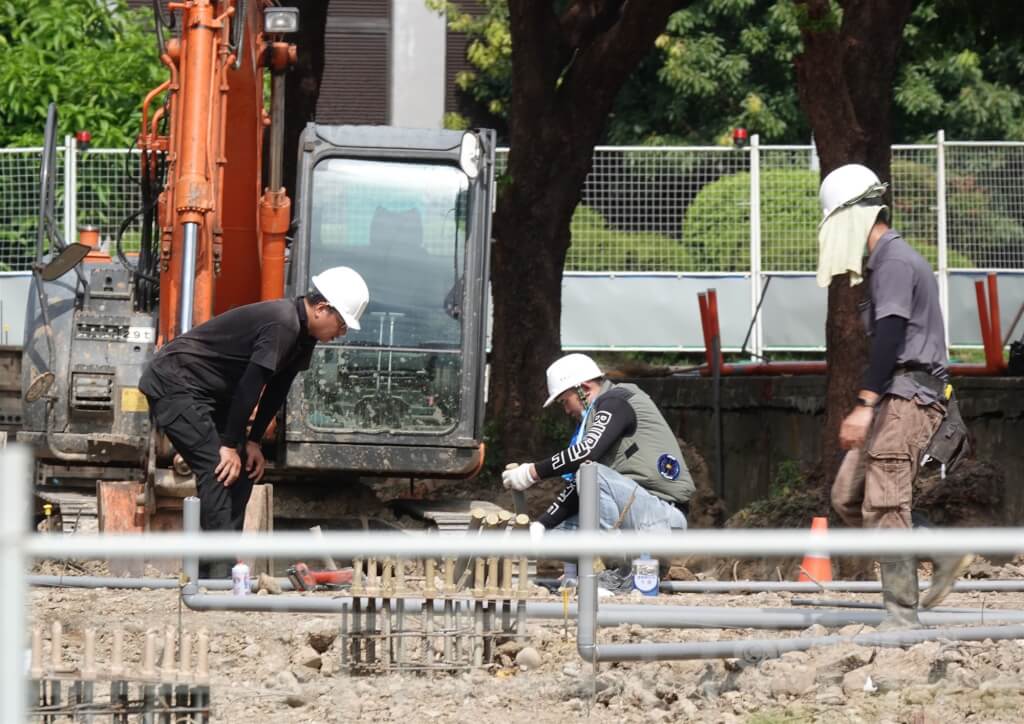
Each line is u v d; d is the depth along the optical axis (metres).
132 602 30.44
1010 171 68.94
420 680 23.84
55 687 18.84
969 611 26.88
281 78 40.25
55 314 42.19
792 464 53.62
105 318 42.22
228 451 31.73
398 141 41.09
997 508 47.62
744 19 105.00
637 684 22.92
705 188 70.31
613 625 25.39
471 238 41.09
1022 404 52.91
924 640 24.33
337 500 44.41
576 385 36.84
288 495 44.38
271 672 24.25
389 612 24.41
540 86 56.38
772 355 71.94
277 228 39.94
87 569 35.94
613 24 57.66
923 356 25.08
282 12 38.84
